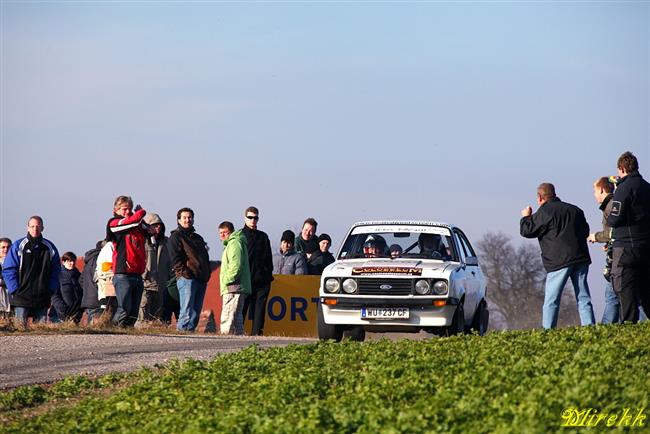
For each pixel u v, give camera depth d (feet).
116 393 149.38
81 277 286.25
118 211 235.81
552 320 197.67
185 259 248.93
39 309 239.71
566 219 196.95
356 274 207.31
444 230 223.30
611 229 188.96
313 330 288.10
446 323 203.72
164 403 136.26
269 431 108.17
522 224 199.72
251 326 278.26
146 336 219.61
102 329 227.20
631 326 165.68
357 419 108.17
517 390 112.78
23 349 195.52
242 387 140.15
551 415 100.12
